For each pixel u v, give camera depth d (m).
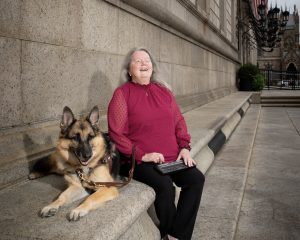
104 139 3.02
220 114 8.81
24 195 2.92
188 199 3.15
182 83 10.14
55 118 4.18
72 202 2.74
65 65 4.35
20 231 2.24
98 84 5.15
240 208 4.32
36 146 3.69
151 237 2.94
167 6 8.43
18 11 3.55
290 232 3.67
